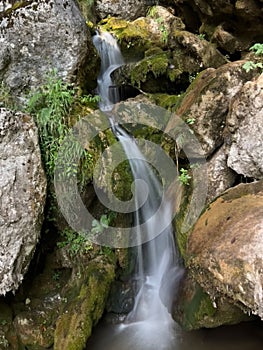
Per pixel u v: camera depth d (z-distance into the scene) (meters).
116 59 4.59
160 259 3.08
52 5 3.30
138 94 4.09
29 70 3.26
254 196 2.32
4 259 2.51
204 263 2.15
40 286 3.00
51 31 3.28
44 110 2.91
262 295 1.80
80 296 2.77
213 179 2.70
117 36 4.72
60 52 3.35
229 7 3.86
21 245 2.58
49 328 2.77
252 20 3.81
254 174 2.55
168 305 2.83
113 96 4.16
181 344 2.76
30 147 2.69
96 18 5.35
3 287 2.50
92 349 2.75
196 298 2.58
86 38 3.54
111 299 2.98
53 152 2.85
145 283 3.11
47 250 3.08
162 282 2.98
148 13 5.26
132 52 4.63
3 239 2.51
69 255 2.98
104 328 2.90
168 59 3.94
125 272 3.05
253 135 2.49
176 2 4.79
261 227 1.99
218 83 2.75
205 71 3.10
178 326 2.80
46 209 2.89
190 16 4.80
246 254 1.93
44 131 2.87
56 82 3.15
